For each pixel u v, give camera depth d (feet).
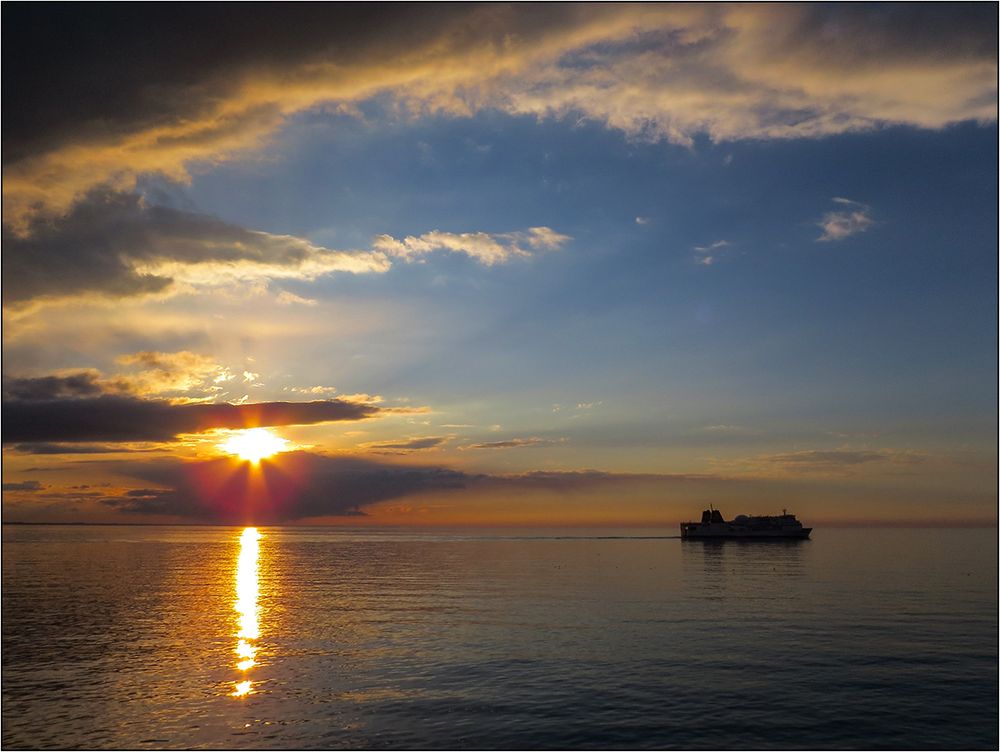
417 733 130.62
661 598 318.24
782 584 384.88
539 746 124.16
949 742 125.70
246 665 180.65
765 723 134.72
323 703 147.84
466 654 191.52
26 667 179.42
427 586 379.14
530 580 415.64
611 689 156.35
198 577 444.14
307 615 266.16
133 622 251.80
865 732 130.21
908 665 177.17
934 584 384.06
